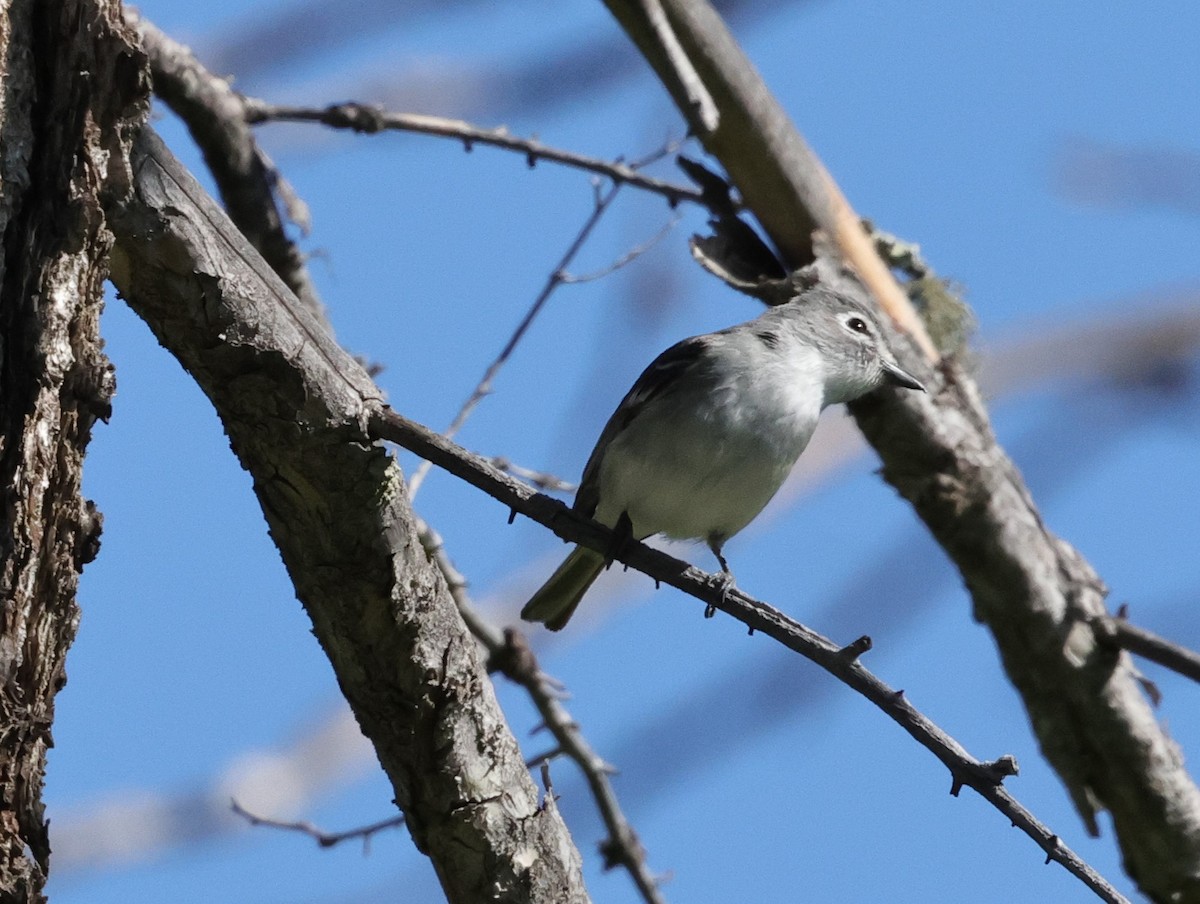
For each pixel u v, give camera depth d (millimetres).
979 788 8023
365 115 13875
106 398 7805
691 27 13336
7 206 7719
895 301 14086
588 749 13281
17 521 7477
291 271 14000
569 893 9477
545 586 13406
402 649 9023
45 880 7434
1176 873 13203
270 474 8766
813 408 13211
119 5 7938
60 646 7676
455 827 9320
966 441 13555
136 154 8055
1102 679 13156
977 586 13539
